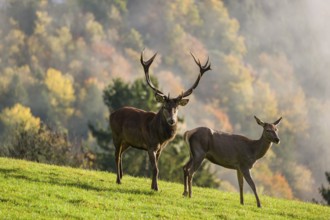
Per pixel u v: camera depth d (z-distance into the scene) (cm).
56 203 4134
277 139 4853
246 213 4675
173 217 4197
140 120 5100
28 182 4722
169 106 4900
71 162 8944
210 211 4572
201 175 12656
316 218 4984
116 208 4241
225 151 4922
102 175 5703
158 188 5359
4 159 5972
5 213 3744
